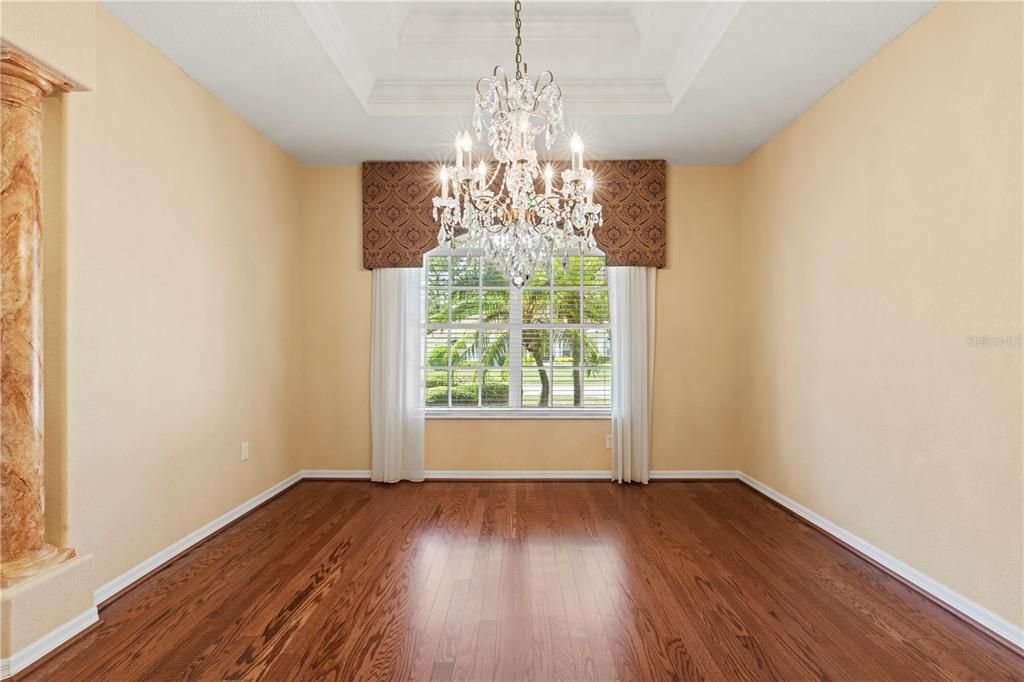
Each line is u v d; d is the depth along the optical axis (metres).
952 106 2.54
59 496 2.36
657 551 3.26
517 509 4.11
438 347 5.13
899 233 2.89
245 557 3.15
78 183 2.46
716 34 2.98
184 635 2.30
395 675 2.03
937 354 2.63
